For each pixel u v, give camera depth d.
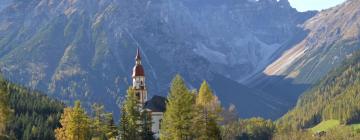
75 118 185.00
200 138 160.00
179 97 157.88
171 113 157.88
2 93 163.00
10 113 166.00
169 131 158.62
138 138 175.75
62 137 191.25
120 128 174.50
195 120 160.00
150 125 179.38
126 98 176.12
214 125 161.88
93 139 184.88
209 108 163.25
